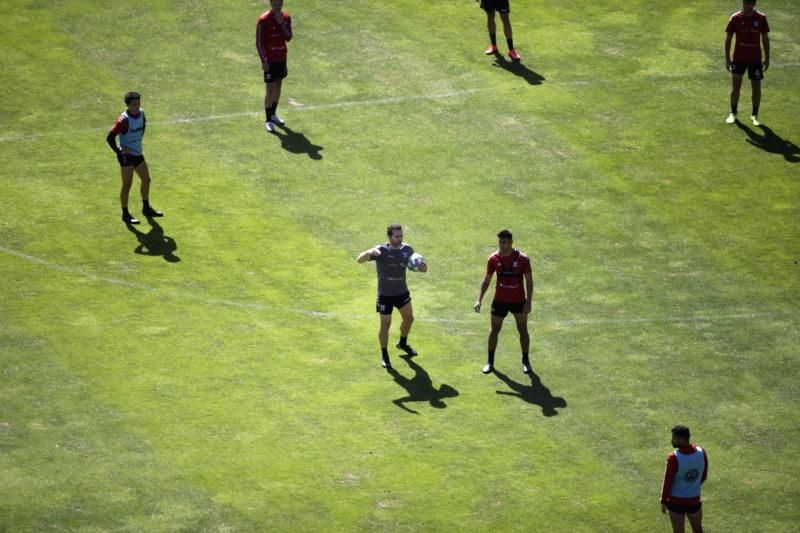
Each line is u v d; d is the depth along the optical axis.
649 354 65.94
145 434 56.12
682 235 78.06
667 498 47.25
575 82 95.62
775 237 78.06
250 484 53.00
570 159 86.00
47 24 98.81
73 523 49.44
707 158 86.75
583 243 76.81
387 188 81.75
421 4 106.38
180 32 99.50
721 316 69.81
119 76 93.12
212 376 61.44
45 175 80.75
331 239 75.81
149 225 75.81
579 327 68.31
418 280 72.38
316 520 50.81
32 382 59.56
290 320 67.38
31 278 69.38
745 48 88.44
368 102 91.81
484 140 87.88
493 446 56.97
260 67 95.88
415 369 63.41
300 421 58.12
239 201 79.31
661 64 98.56
